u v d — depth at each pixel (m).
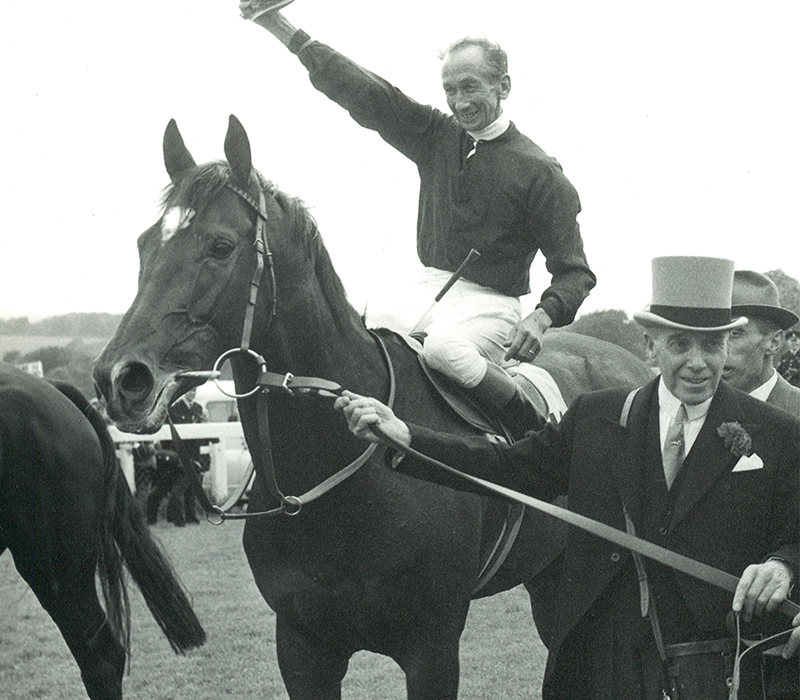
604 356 3.97
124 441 9.64
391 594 2.68
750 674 2.00
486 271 3.19
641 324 2.12
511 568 3.16
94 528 3.60
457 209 3.19
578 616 2.11
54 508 3.53
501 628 5.58
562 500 3.23
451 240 3.22
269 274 2.59
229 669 4.93
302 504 2.60
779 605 1.93
